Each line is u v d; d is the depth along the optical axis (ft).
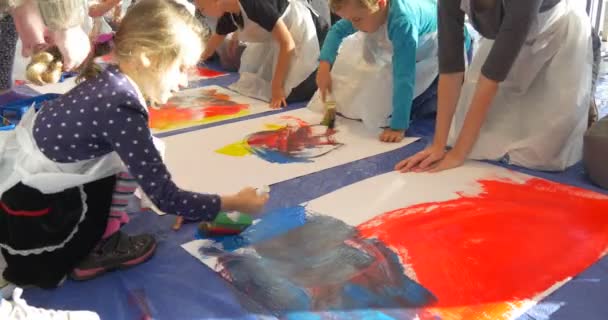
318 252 3.81
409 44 5.74
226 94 7.75
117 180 3.68
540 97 5.19
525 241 3.88
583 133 5.23
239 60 8.84
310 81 7.39
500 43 4.62
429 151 5.24
